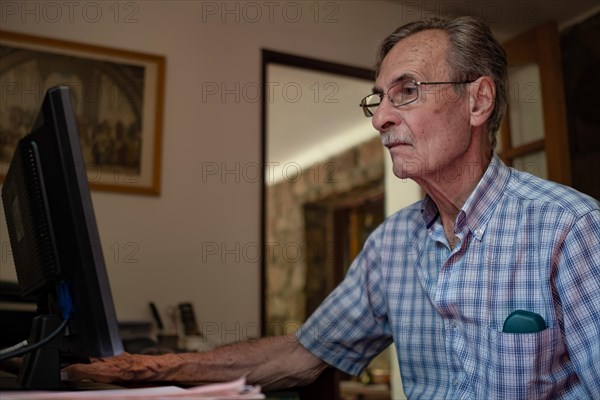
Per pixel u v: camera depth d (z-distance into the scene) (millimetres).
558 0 3492
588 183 3459
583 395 1141
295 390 1556
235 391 729
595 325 1103
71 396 749
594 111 3471
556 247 1162
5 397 739
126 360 1239
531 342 1123
